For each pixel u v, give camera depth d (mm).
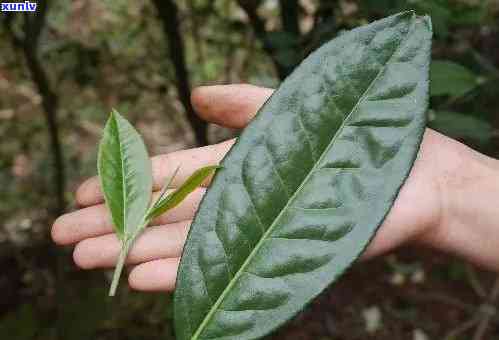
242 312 295
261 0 750
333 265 301
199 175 306
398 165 311
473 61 577
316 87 319
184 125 1196
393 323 914
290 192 312
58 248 864
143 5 1024
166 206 310
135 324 843
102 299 823
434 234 464
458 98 504
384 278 975
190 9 942
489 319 896
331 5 596
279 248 304
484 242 459
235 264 302
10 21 724
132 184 319
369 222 306
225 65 1067
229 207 308
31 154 1156
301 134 316
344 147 316
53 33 1027
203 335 293
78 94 1165
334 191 311
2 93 1224
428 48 316
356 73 318
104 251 426
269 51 615
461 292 941
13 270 944
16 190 1086
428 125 469
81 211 436
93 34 1135
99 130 1191
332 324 910
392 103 316
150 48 1044
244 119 462
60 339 793
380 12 467
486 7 661
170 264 419
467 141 724
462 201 455
